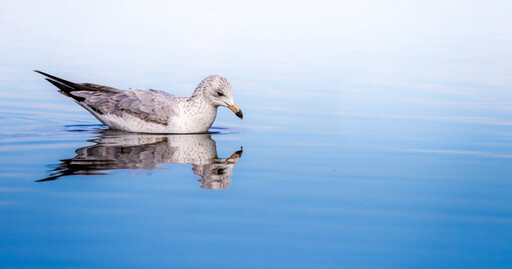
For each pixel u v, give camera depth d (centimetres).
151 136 1122
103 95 1197
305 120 1292
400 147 1066
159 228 654
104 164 901
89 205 718
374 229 671
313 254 601
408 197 786
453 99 1550
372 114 1359
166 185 805
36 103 1393
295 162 952
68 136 1096
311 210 726
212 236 638
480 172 910
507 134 1178
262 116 1327
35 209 700
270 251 606
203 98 1152
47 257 579
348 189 814
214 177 852
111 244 611
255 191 795
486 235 663
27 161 906
